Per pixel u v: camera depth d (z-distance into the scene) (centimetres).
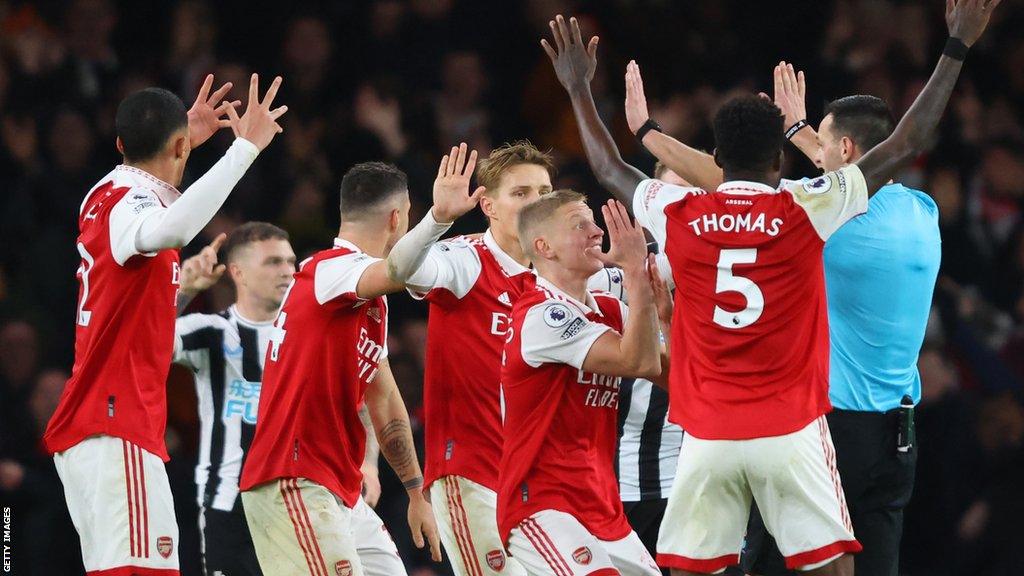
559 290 2197
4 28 4478
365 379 2430
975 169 4581
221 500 2839
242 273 2867
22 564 3328
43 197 4038
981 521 3575
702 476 2005
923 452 3653
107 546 2192
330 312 2284
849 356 2280
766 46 4875
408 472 2539
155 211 2156
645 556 2181
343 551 2305
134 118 2250
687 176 2298
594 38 2247
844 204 1998
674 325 2058
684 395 2031
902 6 4947
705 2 4903
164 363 2255
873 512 2319
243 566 2842
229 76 4456
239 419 2853
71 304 3950
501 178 2411
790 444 1973
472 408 2389
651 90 4725
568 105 4731
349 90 4650
